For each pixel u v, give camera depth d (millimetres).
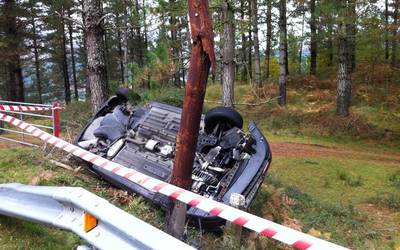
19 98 21594
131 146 6551
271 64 35969
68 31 33594
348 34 17125
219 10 8438
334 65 32312
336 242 6660
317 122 17859
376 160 13180
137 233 2551
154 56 10492
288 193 8383
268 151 5930
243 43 27156
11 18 20484
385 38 17641
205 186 5492
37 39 25656
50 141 4777
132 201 5645
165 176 5688
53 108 8414
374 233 7273
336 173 11211
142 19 9914
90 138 7340
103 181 6492
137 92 12039
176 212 3918
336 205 8188
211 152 6070
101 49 9039
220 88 26594
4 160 6883
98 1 8914
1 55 19797
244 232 5484
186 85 3676
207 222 4973
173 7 9625
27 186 3725
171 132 6559
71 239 4020
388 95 22703
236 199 4699
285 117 18703
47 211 3414
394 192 9695
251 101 22891
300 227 6938
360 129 16906
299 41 19219
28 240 3842
